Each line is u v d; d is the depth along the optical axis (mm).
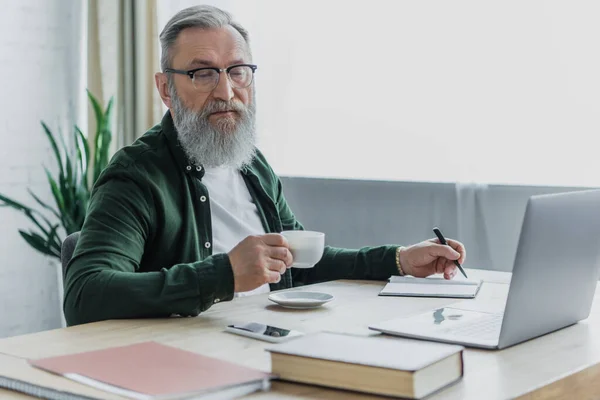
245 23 3633
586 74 2922
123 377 1110
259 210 2266
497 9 3088
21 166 3812
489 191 3115
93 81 3928
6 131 3758
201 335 1437
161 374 1124
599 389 1296
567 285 1477
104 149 3686
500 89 3098
